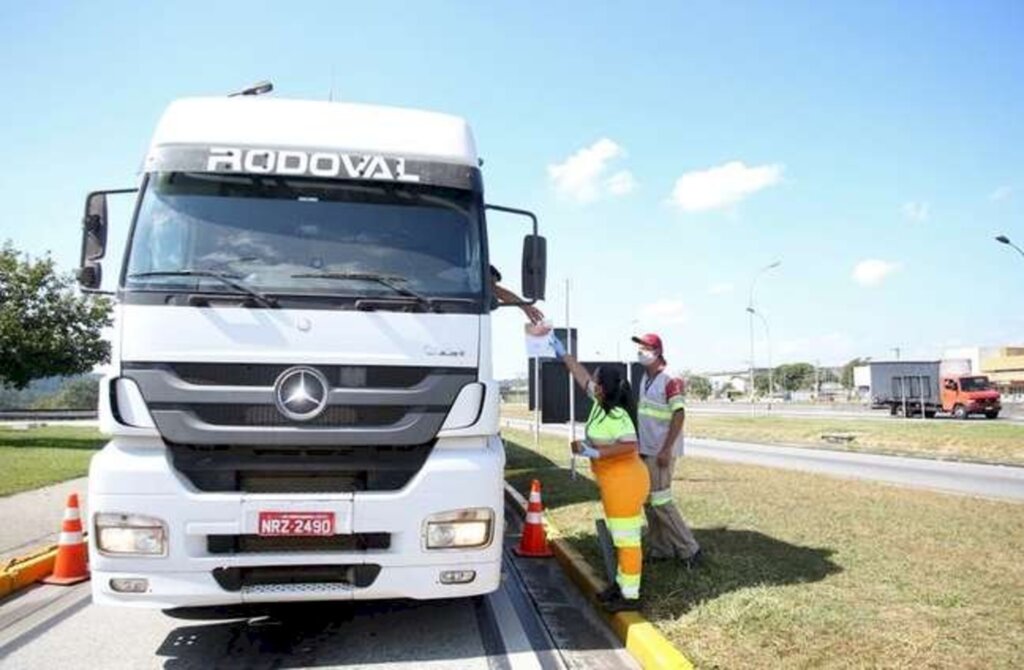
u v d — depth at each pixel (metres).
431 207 5.67
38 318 24.36
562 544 8.44
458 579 5.05
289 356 5.02
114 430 4.88
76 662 5.32
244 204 5.47
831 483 13.91
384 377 5.12
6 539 8.80
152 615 6.33
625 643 5.59
